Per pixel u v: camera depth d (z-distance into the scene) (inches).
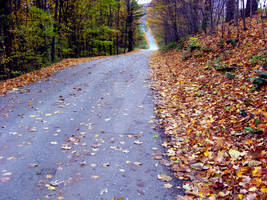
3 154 158.1
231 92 233.6
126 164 147.9
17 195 117.6
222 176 126.9
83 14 965.8
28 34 566.6
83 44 1121.4
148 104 267.7
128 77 421.4
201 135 179.6
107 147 170.6
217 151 152.3
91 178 133.4
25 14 649.6
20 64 618.8
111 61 667.4
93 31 995.3
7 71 539.5
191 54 480.7
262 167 123.6
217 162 139.9
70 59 718.5
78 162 150.1
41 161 150.3
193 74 352.2
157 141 179.8
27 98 290.8
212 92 255.8
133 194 119.7
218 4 518.9
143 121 219.6
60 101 279.7
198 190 119.6
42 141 178.4
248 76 247.6
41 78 411.8
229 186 117.6
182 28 909.2
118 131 198.1
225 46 390.9
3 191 120.5
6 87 343.6
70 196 117.9
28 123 212.4
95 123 215.5
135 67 543.8
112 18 1291.8
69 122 217.3
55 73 458.0
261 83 215.0
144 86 350.9
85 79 404.8
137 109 252.1
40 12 586.6
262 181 112.0
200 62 401.1
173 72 421.4
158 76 416.2
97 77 422.0
